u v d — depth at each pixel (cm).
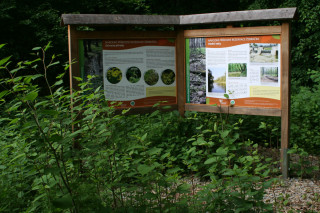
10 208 356
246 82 579
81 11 1415
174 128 582
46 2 1324
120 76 601
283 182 497
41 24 1265
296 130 686
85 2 1389
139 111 616
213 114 751
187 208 325
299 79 1384
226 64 595
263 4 1453
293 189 470
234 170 325
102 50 587
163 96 634
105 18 577
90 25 582
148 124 612
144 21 599
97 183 348
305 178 521
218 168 420
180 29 632
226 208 324
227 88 596
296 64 1490
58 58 1289
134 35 605
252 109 577
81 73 576
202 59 617
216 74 605
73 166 340
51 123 290
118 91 601
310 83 1466
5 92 251
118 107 602
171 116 614
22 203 368
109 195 382
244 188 322
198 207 349
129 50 604
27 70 1245
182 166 542
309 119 712
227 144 456
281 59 549
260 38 562
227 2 1702
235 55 585
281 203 396
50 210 298
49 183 305
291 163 532
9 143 452
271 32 551
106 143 340
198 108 628
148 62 619
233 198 307
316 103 733
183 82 637
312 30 1398
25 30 1271
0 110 859
